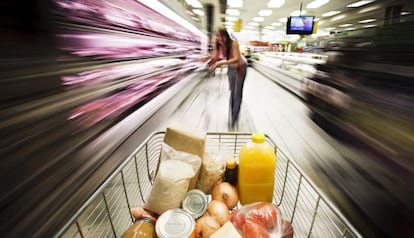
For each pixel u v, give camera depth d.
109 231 0.64
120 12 2.84
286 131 3.38
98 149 1.97
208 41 12.84
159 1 4.17
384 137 2.46
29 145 1.38
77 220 0.45
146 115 3.30
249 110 4.46
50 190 1.37
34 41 1.48
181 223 0.55
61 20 1.74
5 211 1.15
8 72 1.31
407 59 3.03
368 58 3.74
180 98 5.12
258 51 22.31
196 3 9.03
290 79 7.78
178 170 0.66
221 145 0.89
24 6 1.40
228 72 3.20
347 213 1.64
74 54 1.91
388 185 1.90
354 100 3.53
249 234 0.55
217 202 0.67
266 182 0.74
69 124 1.78
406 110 2.56
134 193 0.71
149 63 3.96
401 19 3.42
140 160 0.78
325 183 2.03
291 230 0.60
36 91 1.49
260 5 9.55
